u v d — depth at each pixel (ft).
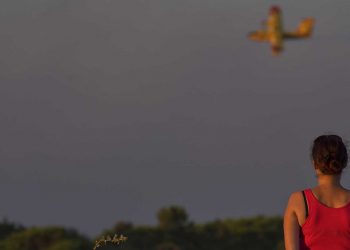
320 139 51.13
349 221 50.03
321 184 51.08
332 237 50.03
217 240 393.50
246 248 390.21
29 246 366.02
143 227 391.86
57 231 361.30
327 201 50.49
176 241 380.78
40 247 363.97
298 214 50.80
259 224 411.13
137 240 364.58
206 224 414.00
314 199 50.62
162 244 374.63
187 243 388.37
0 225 394.52
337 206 50.34
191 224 407.44
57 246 345.92
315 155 51.01
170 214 401.70
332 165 50.42
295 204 50.96
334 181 50.85
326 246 50.16
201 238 396.37
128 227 380.78
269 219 412.57
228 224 415.23
